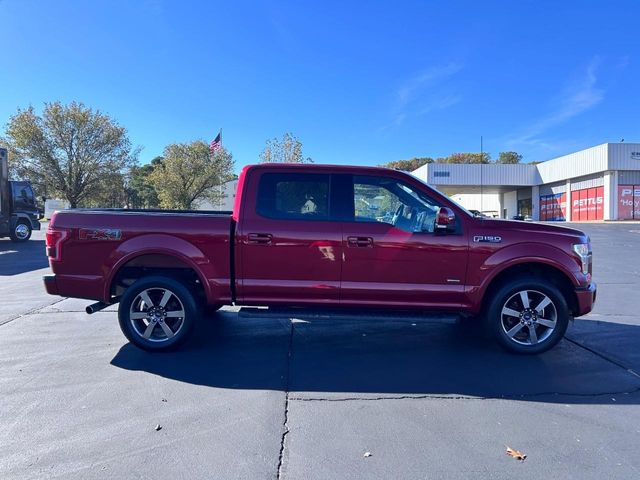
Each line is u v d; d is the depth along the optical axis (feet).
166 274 17.54
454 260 16.65
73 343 18.70
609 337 19.74
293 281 16.85
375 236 16.62
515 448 10.75
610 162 124.47
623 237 73.56
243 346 18.37
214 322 22.06
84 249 16.99
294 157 112.47
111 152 140.77
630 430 11.67
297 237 16.70
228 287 16.99
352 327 21.33
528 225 17.33
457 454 10.48
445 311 17.08
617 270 39.40
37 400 13.20
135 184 215.72
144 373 15.37
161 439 11.04
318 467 9.93
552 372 15.65
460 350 17.99
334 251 16.67
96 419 12.04
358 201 17.19
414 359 16.94
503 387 14.38
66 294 17.19
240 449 10.61
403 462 10.13
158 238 16.88
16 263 45.52
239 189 17.26
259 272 16.87
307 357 17.12
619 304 26.22
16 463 9.97
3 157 62.85
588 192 136.46
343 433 11.41
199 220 16.94
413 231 16.83
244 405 12.96
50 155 134.31
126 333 17.19
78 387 14.16
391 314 16.93
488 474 9.69
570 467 9.97
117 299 17.99
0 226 62.80
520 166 159.74
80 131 136.36
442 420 12.14
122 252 16.83
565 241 16.83
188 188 150.92
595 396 13.74
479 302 16.76
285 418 12.19
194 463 10.03
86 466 9.89
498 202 193.98
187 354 17.31
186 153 150.61
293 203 17.17
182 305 17.21
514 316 17.04
